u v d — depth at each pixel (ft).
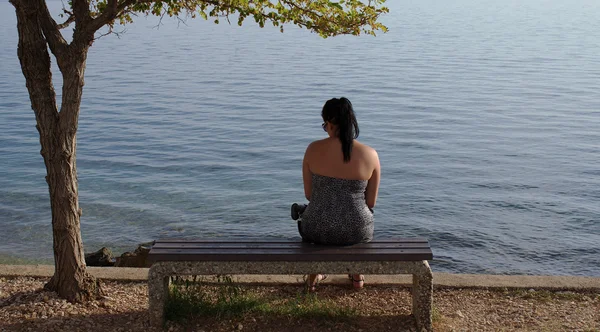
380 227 51.75
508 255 45.57
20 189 60.34
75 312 15.80
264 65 206.59
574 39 318.45
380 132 97.25
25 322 15.06
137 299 17.25
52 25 15.34
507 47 277.03
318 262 14.48
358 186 15.05
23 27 15.05
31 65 15.24
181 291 16.33
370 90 146.82
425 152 83.25
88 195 59.41
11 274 19.01
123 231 48.75
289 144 87.76
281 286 18.56
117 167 72.13
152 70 188.03
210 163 75.36
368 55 245.45
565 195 62.39
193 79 166.71
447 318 16.17
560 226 52.26
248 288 18.40
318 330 15.10
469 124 105.29
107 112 112.88
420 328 15.07
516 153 83.25
